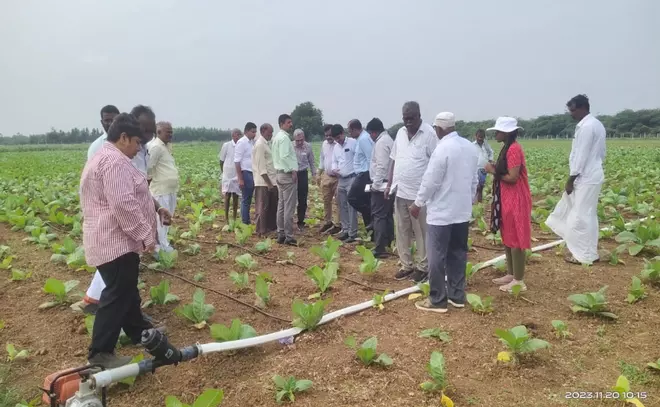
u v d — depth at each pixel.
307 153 10.80
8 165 30.36
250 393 4.12
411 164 6.52
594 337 4.94
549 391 4.03
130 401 4.12
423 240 6.60
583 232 7.29
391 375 4.29
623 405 3.82
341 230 9.92
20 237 9.62
